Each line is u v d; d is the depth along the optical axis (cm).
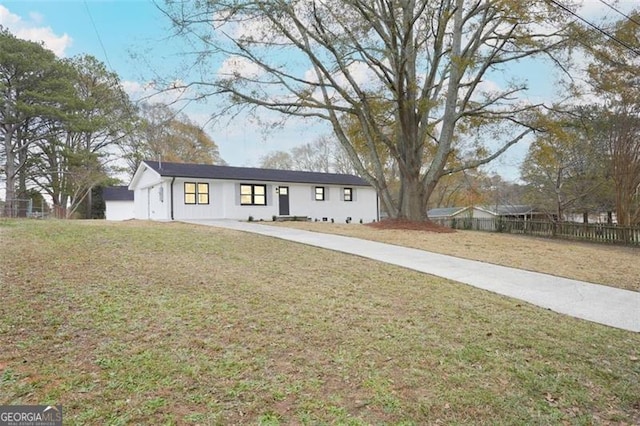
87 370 305
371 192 2619
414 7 1377
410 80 1466
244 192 2050
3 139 2433
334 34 1311
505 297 610
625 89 1588
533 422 279
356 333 419
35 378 288
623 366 378
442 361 365
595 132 1834
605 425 284
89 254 713
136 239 914
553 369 363
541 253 1082
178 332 390
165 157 3025
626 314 541
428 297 583
